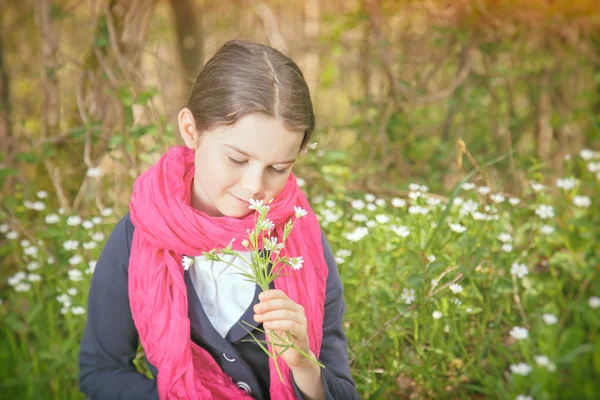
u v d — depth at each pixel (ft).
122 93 10.96
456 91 15.11
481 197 9.26
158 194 5.33
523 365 6.31
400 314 7.59
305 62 20.36
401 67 15.89
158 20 19.39
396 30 16.03
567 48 15.28
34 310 8.64
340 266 8.36
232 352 5.41
